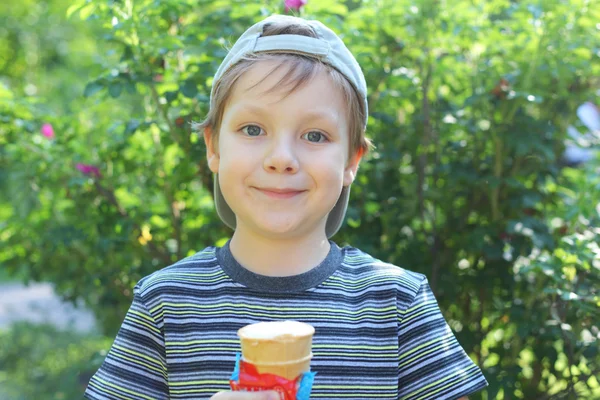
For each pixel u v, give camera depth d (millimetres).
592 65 2807
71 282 3463
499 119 2887
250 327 1221
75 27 9703
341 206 1670
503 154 2842
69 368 4820
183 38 2658
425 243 2924
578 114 2943
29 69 9453
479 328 2859
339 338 1412
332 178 1403
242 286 1454
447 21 2828
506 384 2574
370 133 2965
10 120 3051
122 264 3084
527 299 2764
